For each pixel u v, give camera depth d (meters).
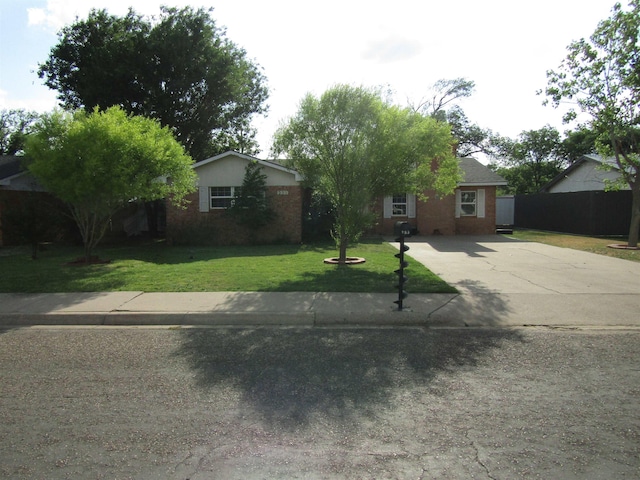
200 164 18.14
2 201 17.44
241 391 4.29
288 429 3.53
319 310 7.14
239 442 3.33
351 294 8.26
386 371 4.80
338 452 3.18
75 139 11.27
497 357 5.23
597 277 10.02
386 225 22.66
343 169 11.28
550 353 5.35
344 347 5.66
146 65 22.77
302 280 9.52
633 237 15.17
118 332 6.50
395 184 11.52
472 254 14.27
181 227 18.41
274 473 2.93
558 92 15.05
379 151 10.99
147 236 22.66
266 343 5.87
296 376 4.67
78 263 12.38
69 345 5.84
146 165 12.12
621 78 14.13
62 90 24.61
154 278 9.86
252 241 18.22
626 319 6.82
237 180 18.23
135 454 3.17
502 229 24.38
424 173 12.02
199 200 18.36
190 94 25.58
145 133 12.33
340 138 11.04
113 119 11.72
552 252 14.62
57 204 16.23
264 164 17.91
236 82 26.56
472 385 4.39
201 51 24.41
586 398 4.06
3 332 6.54
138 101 23.89
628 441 3.30
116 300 7.95
